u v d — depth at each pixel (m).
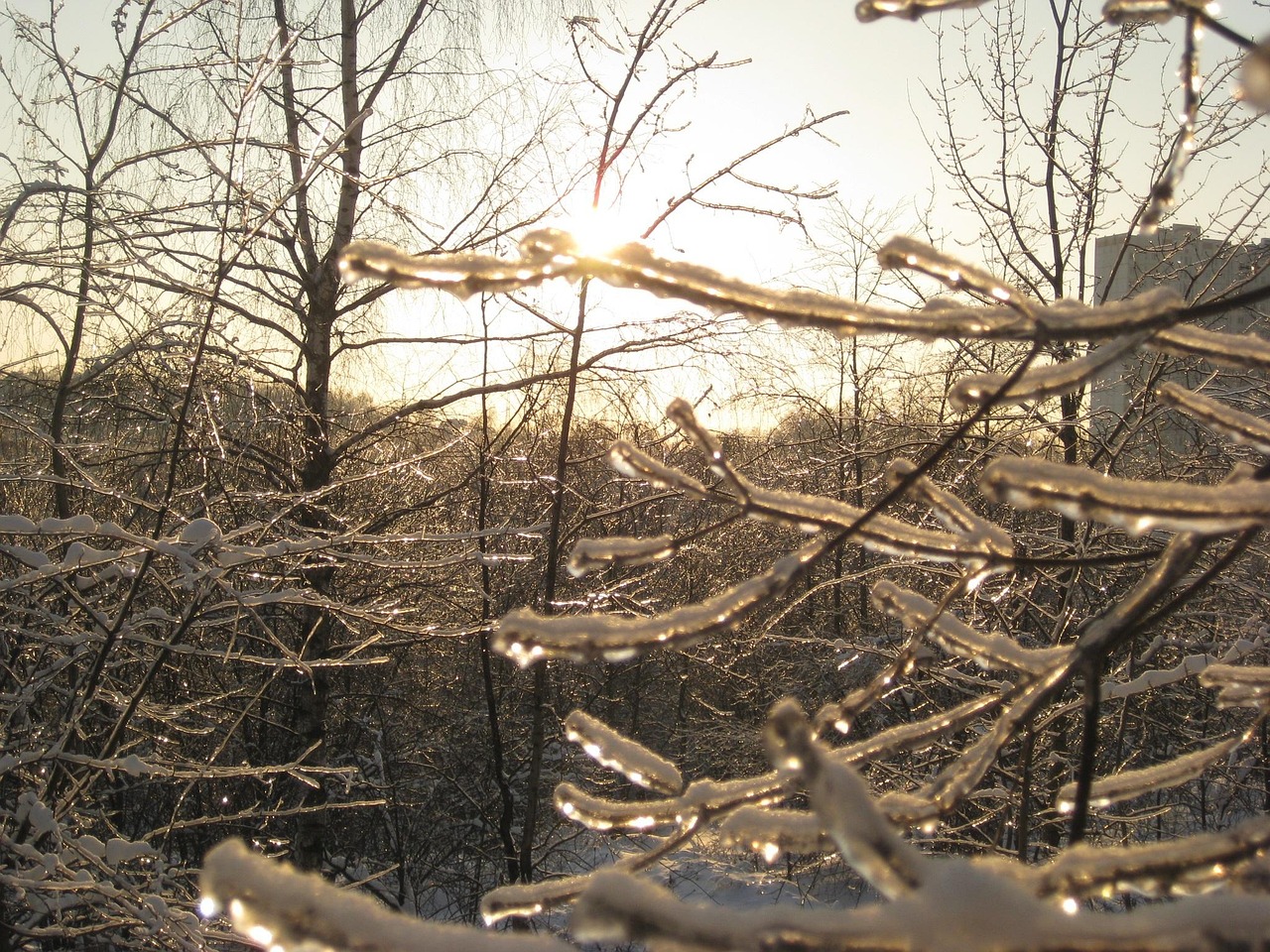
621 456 1.77
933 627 1.98
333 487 4.81
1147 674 4.99
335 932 0.88
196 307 5.16
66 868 4.19
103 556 4.03
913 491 1.96
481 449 7.82
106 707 5.92
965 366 7.88
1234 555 1.48
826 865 9.05
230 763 8.01
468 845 10.60
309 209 7.51
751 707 11.00
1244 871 1.10
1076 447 7.14
